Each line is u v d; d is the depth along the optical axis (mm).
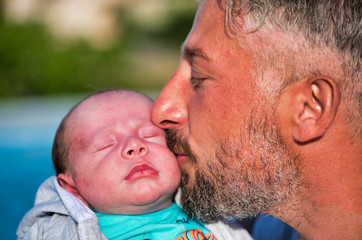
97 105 1955
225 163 1566
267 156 1504
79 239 1524
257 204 1585
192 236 1723
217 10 1523
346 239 1543
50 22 14258
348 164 1448
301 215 1583
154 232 1690
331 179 1475
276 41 1414
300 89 1426
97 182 1732
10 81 9750
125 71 12695
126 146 1736
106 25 16297
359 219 1494
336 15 1361
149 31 16672
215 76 1523
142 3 16984
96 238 1541
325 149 1443
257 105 1473
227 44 1482
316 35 1376
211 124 1565
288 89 1438
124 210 1744
